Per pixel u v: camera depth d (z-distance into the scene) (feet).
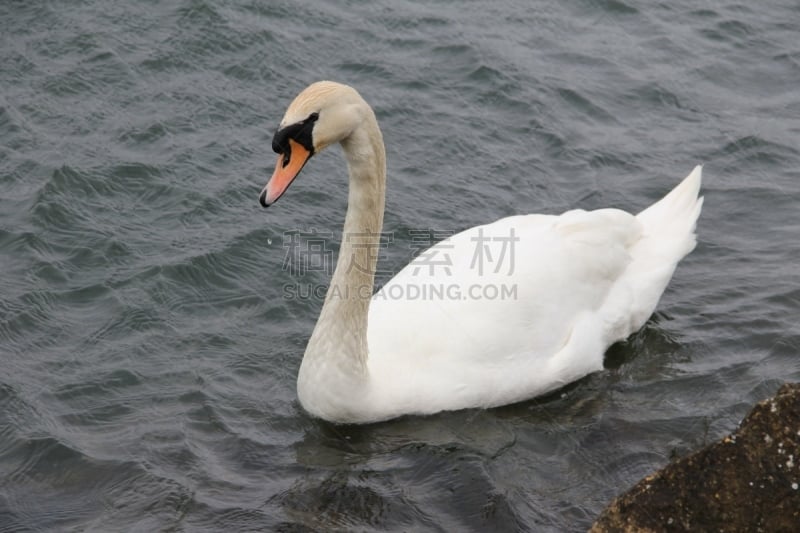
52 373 39.52
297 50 58.13
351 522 33.68
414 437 37.55
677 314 44.62
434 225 48.52
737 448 29.53
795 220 51.03
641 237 44.32
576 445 37.52
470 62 58.85
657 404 39.65
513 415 39.04
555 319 40.11
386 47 59.31
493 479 35.63
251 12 60.13
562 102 57.21
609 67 60.18
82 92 53.78
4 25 57.00
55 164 49.19
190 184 49.24
